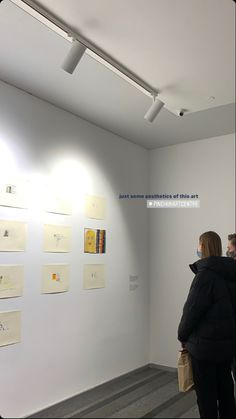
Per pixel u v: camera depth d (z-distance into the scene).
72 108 3.09
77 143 3.22
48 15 1.76
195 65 2.16
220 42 1.91
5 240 2.50
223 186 3.69
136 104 3.01
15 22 1.96
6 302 2.46
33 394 2.59
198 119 3.33
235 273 2.02
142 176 4.08
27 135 2.75
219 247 2.20
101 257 3.38
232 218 3.59
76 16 1.77
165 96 2.59
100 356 3.26
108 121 3.38
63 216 2.99
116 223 3.62
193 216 3.84
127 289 3.69
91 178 3.35
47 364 2.72
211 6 1.64
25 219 2.66
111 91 2.78
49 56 2.29
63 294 2.93
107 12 1.72
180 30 1.83
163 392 3.07
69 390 2.89
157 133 3.71
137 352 3.75
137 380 3.45
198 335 1.94
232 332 1.92
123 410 2.67
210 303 1.95
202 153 3.87
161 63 2.15
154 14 1.71
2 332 2.42
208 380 1.94
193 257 3.79
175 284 3.88
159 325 3.92
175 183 4.01
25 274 2.62
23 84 2.67
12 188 2.58
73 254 3.06
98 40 1.95
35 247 2.71
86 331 3.13
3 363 2.41
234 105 3.00
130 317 3.70
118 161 3.73
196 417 2.45
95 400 2.90
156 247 4.06
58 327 2.85
